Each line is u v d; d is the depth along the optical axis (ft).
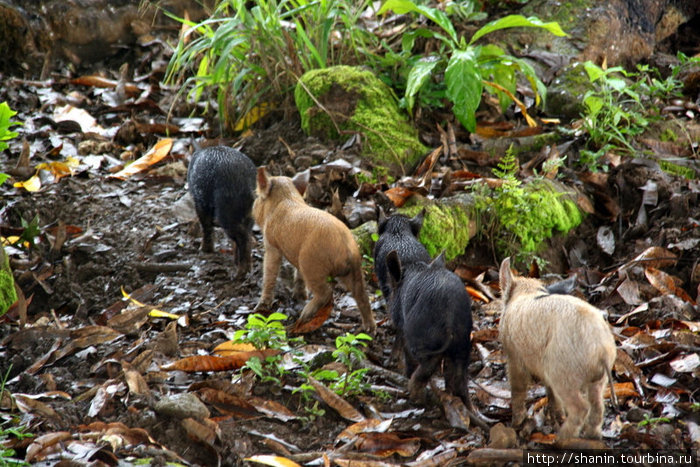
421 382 18.17
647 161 29.55
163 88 37.40
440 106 32.24
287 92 32.68
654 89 33.53
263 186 22.29
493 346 21.17
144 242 26.61
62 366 20.70
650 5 39.83
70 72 39.22
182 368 19.34
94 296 24.95
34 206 28.43
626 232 28.02
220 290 24.21
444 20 31.04
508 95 32.17
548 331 15.69
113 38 40.29
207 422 17.10
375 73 33.19
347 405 18.19
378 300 23.80
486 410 18.79
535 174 29.09
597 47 36.83
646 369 19.61
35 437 16.56
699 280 24.67
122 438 16.56
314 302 21.58
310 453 16.62
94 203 28.66
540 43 36.47
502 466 16.02
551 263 27.78
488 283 25.44
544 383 17.02
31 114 35.14
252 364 18.47
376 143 30.09
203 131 33.86
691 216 27.37
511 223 27.04
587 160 30.27
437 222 25.85
